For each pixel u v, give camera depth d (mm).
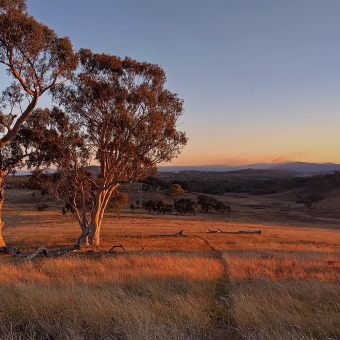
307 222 82438
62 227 47250
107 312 6289
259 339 5340
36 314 6254
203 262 14438
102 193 27547
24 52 18094
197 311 6656
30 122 23141
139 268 12258
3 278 9875
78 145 25406
